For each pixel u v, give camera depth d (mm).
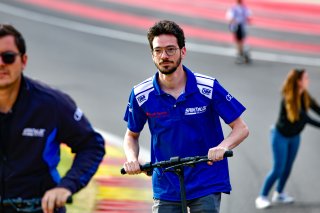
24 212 6730
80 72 29625
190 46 35031
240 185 16469
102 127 21875
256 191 16062
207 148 8367
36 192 6758
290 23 40062
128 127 8672
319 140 20453
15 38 6441
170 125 8258
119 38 36438
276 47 35562
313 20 40594
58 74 29172
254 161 18391
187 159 7625
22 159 6676
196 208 8391
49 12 40625
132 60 32188
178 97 8172
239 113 8305
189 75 8250
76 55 32688
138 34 37312
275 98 25984
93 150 6852
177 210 8492
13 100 6609
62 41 35312
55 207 6473
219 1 43031
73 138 6828
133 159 8352
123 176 16297
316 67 32125
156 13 41031
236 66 31578
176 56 7973
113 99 25469
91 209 14062
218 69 30938
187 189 8367
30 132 6641
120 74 29484
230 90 27203
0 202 6688
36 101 6648
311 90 27562
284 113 14516
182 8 41938
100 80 28344
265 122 22547
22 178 6691
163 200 8508
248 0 43500
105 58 32375
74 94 26000
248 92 26859
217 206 8391
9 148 6633
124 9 41500
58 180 6910
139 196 15055
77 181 6609
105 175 16266
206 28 38406
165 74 8055
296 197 15695
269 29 38938
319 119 22906
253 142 20141
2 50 6367
